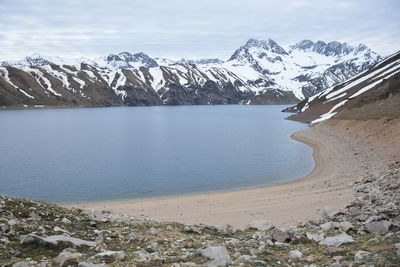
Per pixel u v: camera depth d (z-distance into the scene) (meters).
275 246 14.54
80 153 81.62
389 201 23.56
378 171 42.72
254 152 80.56
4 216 17.12
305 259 12.25
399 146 56.69
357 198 29.64
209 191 45.53
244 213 31.20
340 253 12.48
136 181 52.66
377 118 77.56
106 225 19.92
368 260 10.86
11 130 144.88
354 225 17.73
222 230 19.83
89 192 46.25
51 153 81.56
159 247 14.87
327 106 170.12
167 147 91.75
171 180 53.12
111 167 64.12
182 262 11.98
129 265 11.49
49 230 16.41
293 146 87.62
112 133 131.88
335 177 46.72
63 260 11.44
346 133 86.62
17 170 61.34
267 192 41.84
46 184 50.94
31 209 18.91
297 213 28.70
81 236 16.56
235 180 52.19
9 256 12.79
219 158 73.44
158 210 34.91
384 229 15.20
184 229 19.09
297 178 50.94
